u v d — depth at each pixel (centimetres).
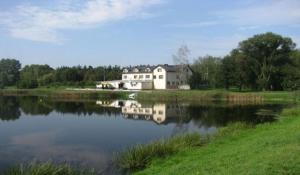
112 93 8988
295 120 3138
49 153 2452
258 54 9806
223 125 3775
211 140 2398
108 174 1794
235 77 9744
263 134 2386
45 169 1572
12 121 4294
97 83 12900
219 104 6775
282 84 9600
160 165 1761
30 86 12900
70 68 14775
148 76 12294
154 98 8375
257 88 10069
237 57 9688
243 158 1565
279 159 1396
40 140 2991
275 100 7512
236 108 5791
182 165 1630
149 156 1894
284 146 1694
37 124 4025
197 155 1902
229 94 8081
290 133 2139
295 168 1280
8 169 1708
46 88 12481
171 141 2222
